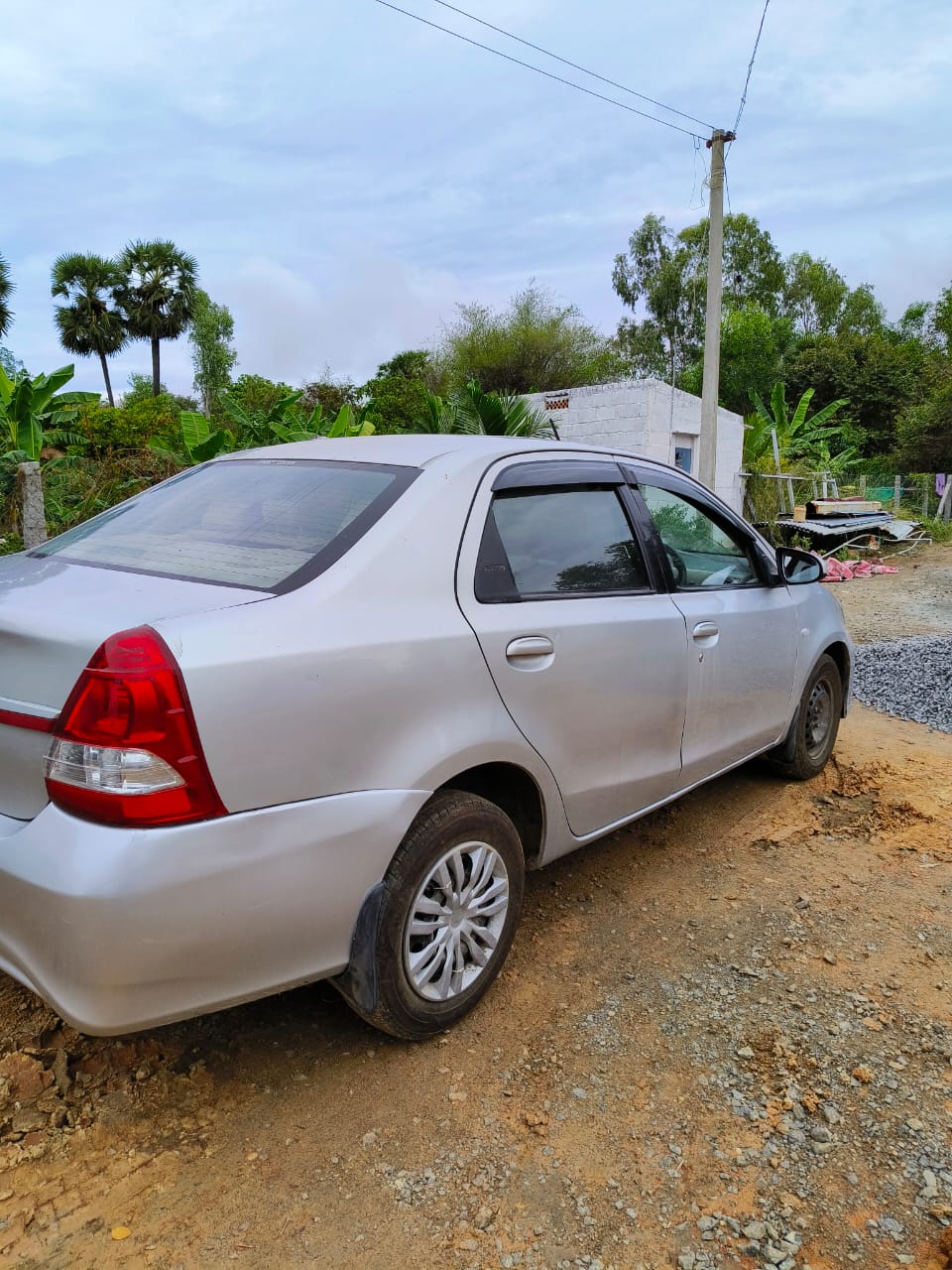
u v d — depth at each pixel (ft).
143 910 5.87
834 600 15.65
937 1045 8.38
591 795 9.71
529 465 9.57
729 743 12.26
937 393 90.89
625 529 10.59
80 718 5.96
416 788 7.38
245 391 67.72
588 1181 6.73
